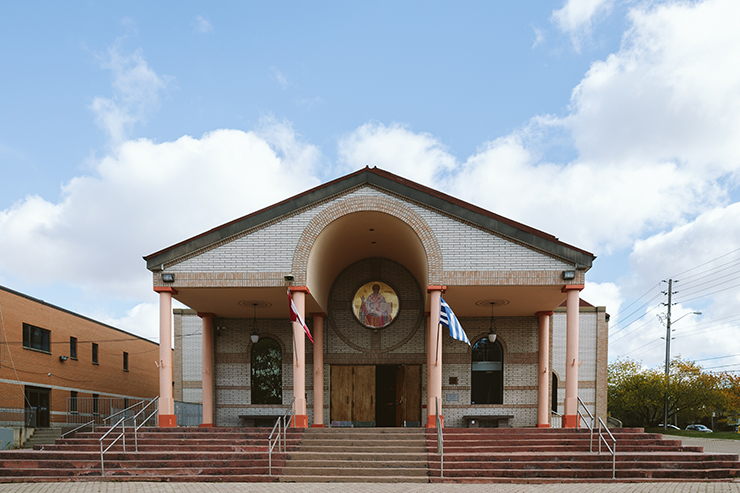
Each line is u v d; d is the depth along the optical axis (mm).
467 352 22344
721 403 39281
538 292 18438
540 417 21531
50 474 13609
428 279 17422
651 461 13578
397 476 13188
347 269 23016
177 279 17703
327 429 15953
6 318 26031
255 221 17875
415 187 17891
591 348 26078
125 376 37125
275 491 11500
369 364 22328
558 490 11648
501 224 17516
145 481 13070
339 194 17984
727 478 13039
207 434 15734
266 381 22609
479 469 13383
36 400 27938
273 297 19422
